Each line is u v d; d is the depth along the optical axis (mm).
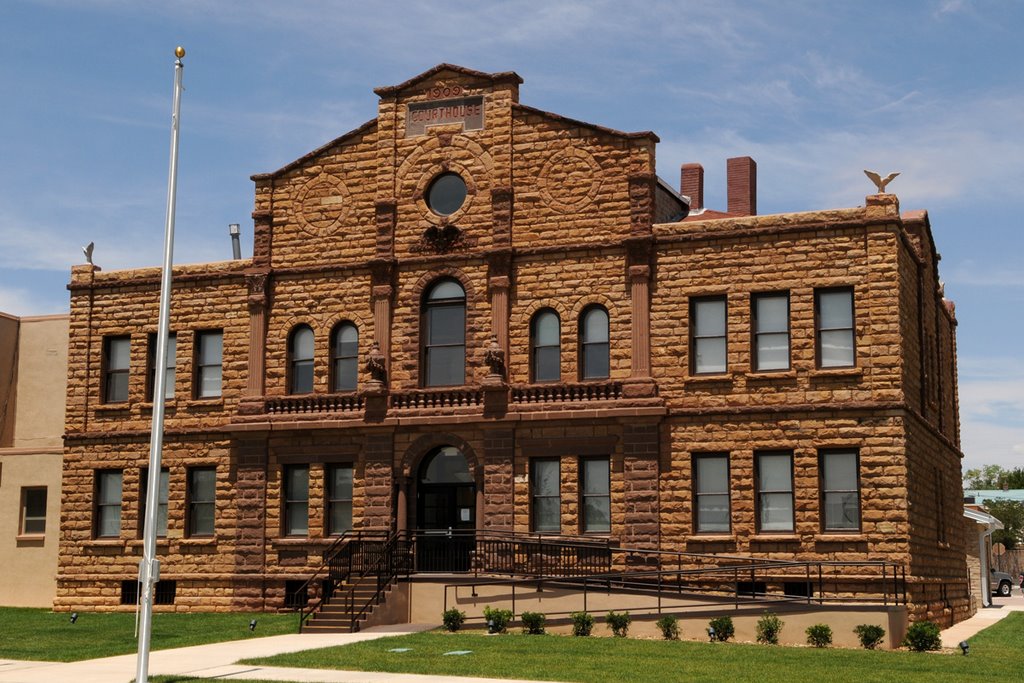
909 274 37219
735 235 36562
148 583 23438
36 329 49062
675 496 36094
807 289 35719
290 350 41094
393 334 39688
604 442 36938
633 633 32031
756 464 35750
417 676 23578
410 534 37469
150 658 27203
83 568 42500
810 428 35188
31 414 48531
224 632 33062
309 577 39344
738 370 36031
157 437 24297
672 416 36406
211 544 40844
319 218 41188
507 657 26234
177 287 42562
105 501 42938
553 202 38562
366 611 33562
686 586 35562
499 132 39406
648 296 37125
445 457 39281
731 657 26688
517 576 35531
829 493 35031
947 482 44406
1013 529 114625
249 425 40469
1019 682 23094
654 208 37781
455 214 39531
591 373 37781
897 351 34781
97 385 43219
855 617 30312
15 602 44906
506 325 38406
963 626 40750
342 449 39656
